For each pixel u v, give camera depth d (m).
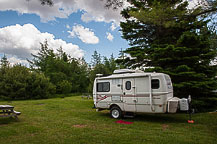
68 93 40.31
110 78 8.66
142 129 6.03
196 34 10.88
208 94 11.01
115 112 8.32
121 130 5.84
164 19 6.67
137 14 7.58
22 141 4.66
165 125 6.72
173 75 10.31
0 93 24.61
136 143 4.43
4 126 6.45
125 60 13.52
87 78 50.03
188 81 10.45
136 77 7.75
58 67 43.09
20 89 24.91
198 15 5.97
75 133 5.43
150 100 7.19
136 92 7.67
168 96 7.24
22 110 11.30
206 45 10.62
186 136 5.10
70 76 46.22
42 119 7.94
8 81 25.02
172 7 6.74
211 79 10.69
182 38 10.27
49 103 16.75
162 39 12.25
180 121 7.54
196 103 9.93
